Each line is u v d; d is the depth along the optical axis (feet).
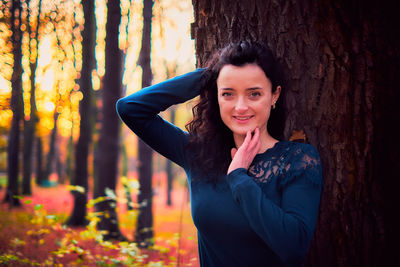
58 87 27.43
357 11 5.34
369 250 5.41
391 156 5.34
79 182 30.81
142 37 24.84
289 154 4.07
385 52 5.32
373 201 5.40
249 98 4.09
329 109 5.39
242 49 4.14
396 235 5.37
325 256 5.52
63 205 40.09
